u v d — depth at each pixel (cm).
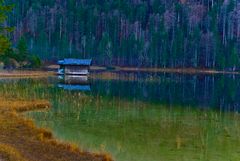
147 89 9175
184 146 3319
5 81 9831
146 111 5422
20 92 7119
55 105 5709
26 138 3120
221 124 4441
